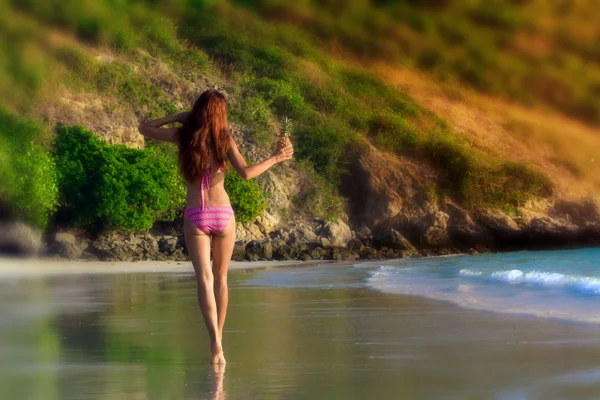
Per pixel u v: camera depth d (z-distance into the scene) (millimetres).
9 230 35875
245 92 52250
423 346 11219
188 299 18484
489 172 48875
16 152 37375
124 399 7973
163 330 13148
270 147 48656
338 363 9930
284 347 11289
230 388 8438
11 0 49844
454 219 46906
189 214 10648
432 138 51125
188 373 9336
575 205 50312
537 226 47125
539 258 34969
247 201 41594
